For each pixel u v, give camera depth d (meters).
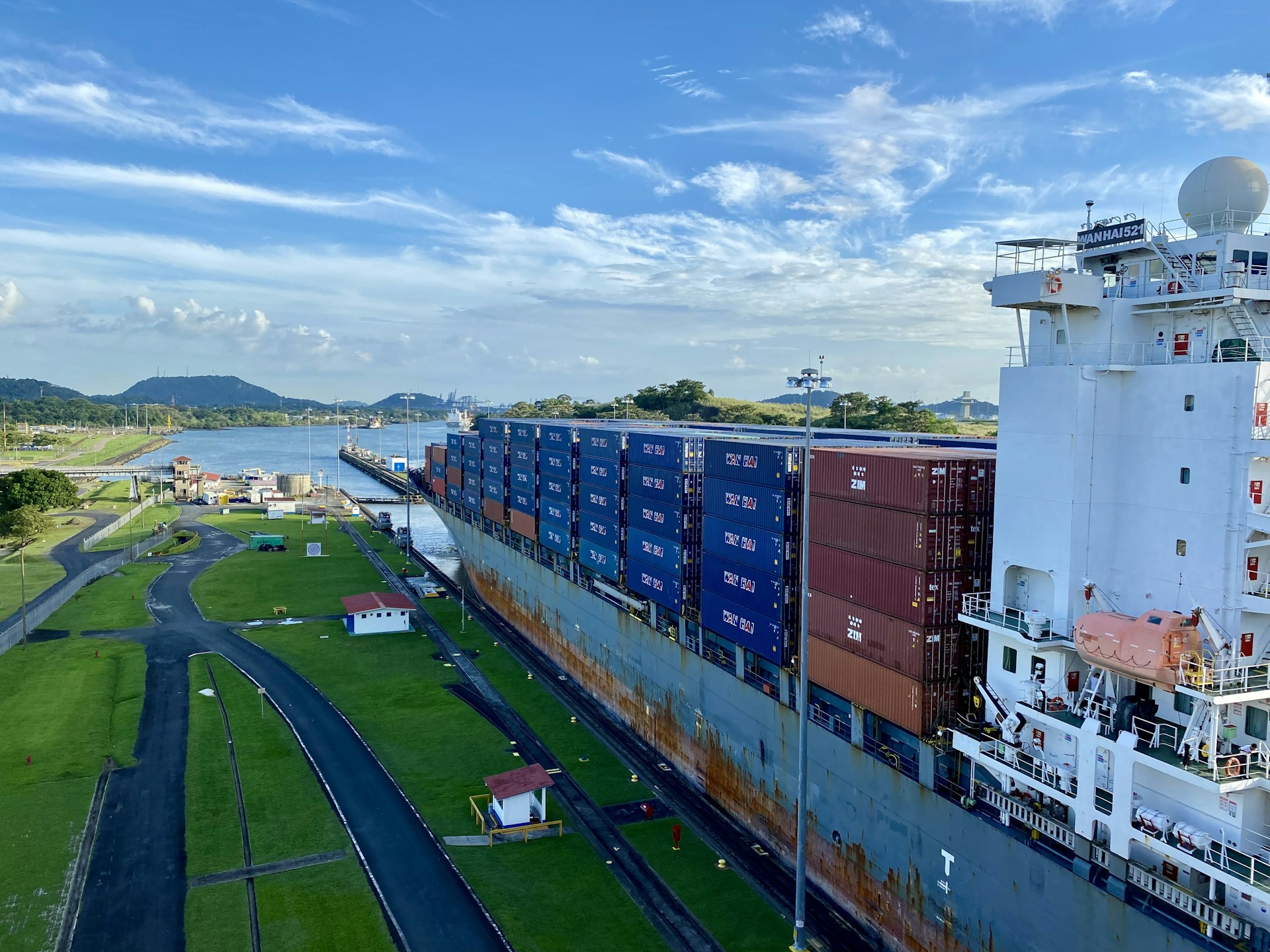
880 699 39.19
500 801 48.47
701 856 46.41
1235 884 24.91
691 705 57.16
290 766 56.16
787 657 46.62
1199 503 29.12
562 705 70.75
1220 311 31.36
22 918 38.84
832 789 42.88
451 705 68.88
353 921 39.00
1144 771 29.81
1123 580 31.78
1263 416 27.69
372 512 192.62
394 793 52.59
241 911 39.66
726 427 86.44
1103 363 33.62
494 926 38.94
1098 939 28.75
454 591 115.81
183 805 50.38
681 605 58.88
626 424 97.00
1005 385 34.78
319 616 98.25
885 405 163.00
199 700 68.44
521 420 99.88
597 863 45.06
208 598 105.69
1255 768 27.09
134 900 40.50
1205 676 26.88
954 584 36.81
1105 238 34.97
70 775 54.00
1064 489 32.22
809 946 38.56
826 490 42.84
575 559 80.88
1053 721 31.34
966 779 36.25
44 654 80.31
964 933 34.50
